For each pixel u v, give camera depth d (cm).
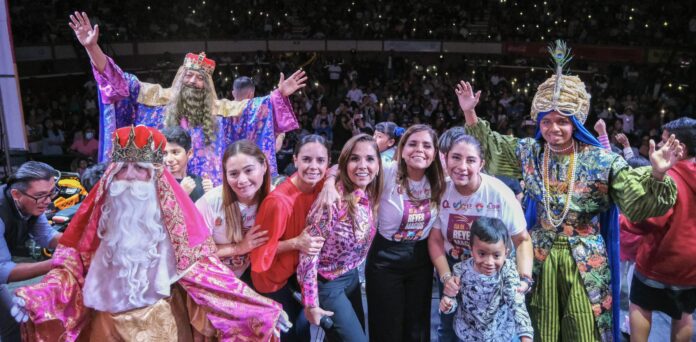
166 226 296
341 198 340
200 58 484
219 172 495
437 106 1633
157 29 2081
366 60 2164
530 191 372
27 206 343
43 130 1298
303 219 349
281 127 507
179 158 381
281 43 2261
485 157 391
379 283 371
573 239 360
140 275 291
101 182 288
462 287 345
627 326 467
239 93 596
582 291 358
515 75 2202
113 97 475
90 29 451
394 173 364
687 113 1666
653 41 2114
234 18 2241
